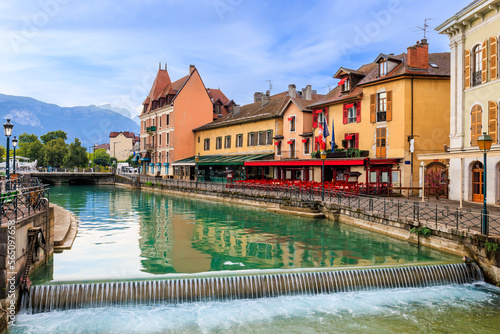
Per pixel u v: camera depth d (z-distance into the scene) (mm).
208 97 54250
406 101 25047
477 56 19094
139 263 11984
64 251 13445
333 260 12305
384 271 10719
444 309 9383
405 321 8742
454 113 20531
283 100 39500
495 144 17562
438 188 22234
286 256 12938
